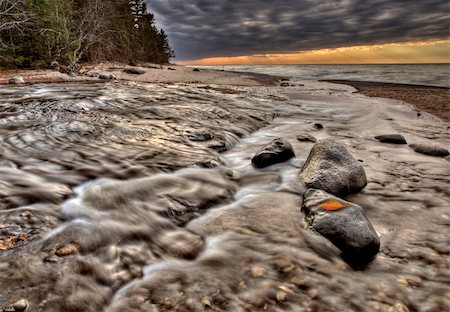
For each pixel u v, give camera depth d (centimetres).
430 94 2175
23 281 273
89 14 3017
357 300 271
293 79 3762
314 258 327
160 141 704
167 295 270
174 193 468
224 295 271
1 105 1009
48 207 401
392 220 421
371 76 5078
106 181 489
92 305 257
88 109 998
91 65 3325
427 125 1132
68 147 619
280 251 337
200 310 254
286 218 409
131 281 288
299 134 898
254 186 528
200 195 473
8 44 2478
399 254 342
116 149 626
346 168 514
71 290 269
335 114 1326
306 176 526
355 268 317
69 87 1591
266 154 623
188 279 293
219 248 347
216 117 1006
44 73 2286
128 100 1187
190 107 1095
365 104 1636
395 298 275
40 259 303
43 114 891
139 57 5256
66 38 2683
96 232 356
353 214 358
